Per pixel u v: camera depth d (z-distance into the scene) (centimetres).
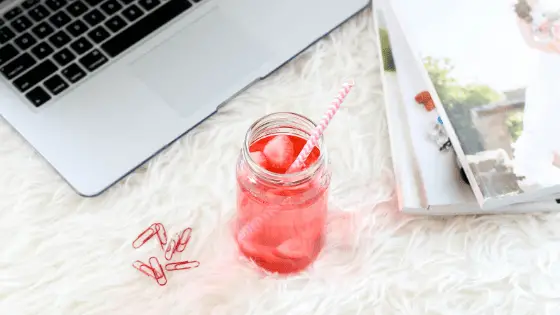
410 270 73
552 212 76
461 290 72
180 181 77
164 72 80
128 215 75
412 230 75
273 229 69
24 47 80
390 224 75
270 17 83
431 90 75
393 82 80
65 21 81
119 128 76
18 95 77
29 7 82
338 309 71
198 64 80
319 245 73
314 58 84
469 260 74
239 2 84
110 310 71
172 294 72
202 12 83
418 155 76
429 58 76
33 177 77
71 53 79
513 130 72
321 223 71
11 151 78
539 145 71
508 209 75
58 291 72
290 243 70
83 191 73
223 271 73
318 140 66
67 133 76
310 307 71
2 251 73
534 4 78
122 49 80
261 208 67
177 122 77
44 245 73
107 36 81
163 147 77
